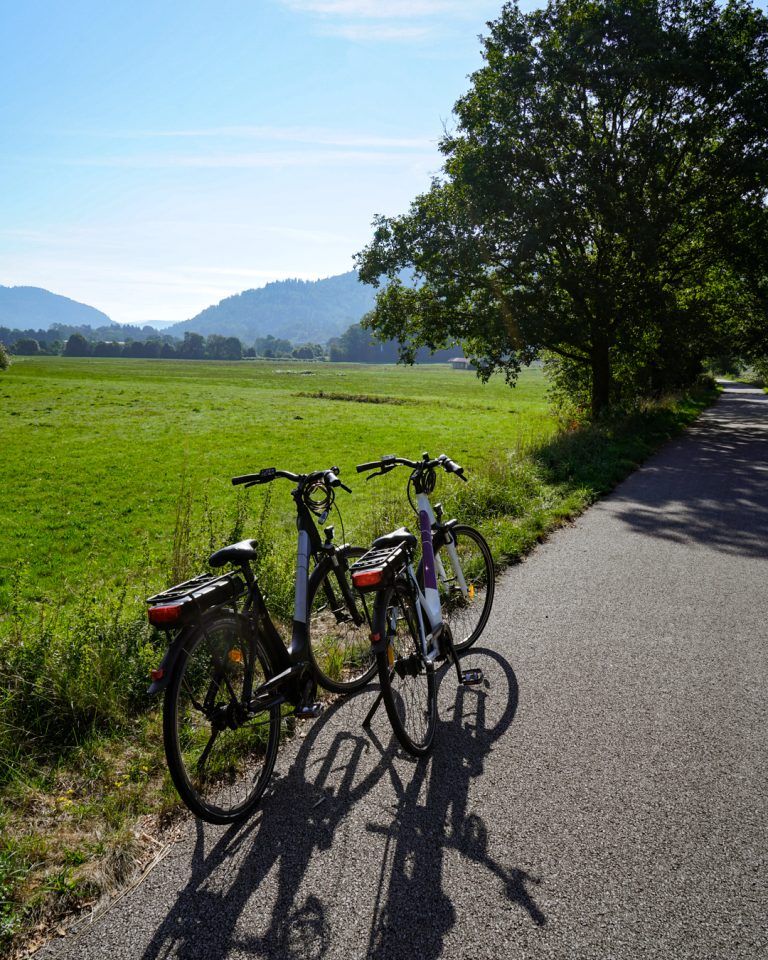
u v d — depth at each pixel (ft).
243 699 9.73
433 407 175.94
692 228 72.84
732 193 70.95
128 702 12.36
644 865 8.26
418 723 11.18
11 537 51.13
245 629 9.92
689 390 146.30
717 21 67.82
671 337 74.69
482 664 14.39
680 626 16.39
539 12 69.62
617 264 71.67
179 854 8.64
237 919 7.54
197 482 72.64
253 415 145.18
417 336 82.64
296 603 11.48
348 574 13.97
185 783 8.72
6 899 7.80
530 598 18.74
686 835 8.80
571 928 7.32
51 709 11.32
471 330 76.74
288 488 66.08
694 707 12.32
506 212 67.87
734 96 67.15
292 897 7.85
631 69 62.18
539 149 70.95
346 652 14.51
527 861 8.36
